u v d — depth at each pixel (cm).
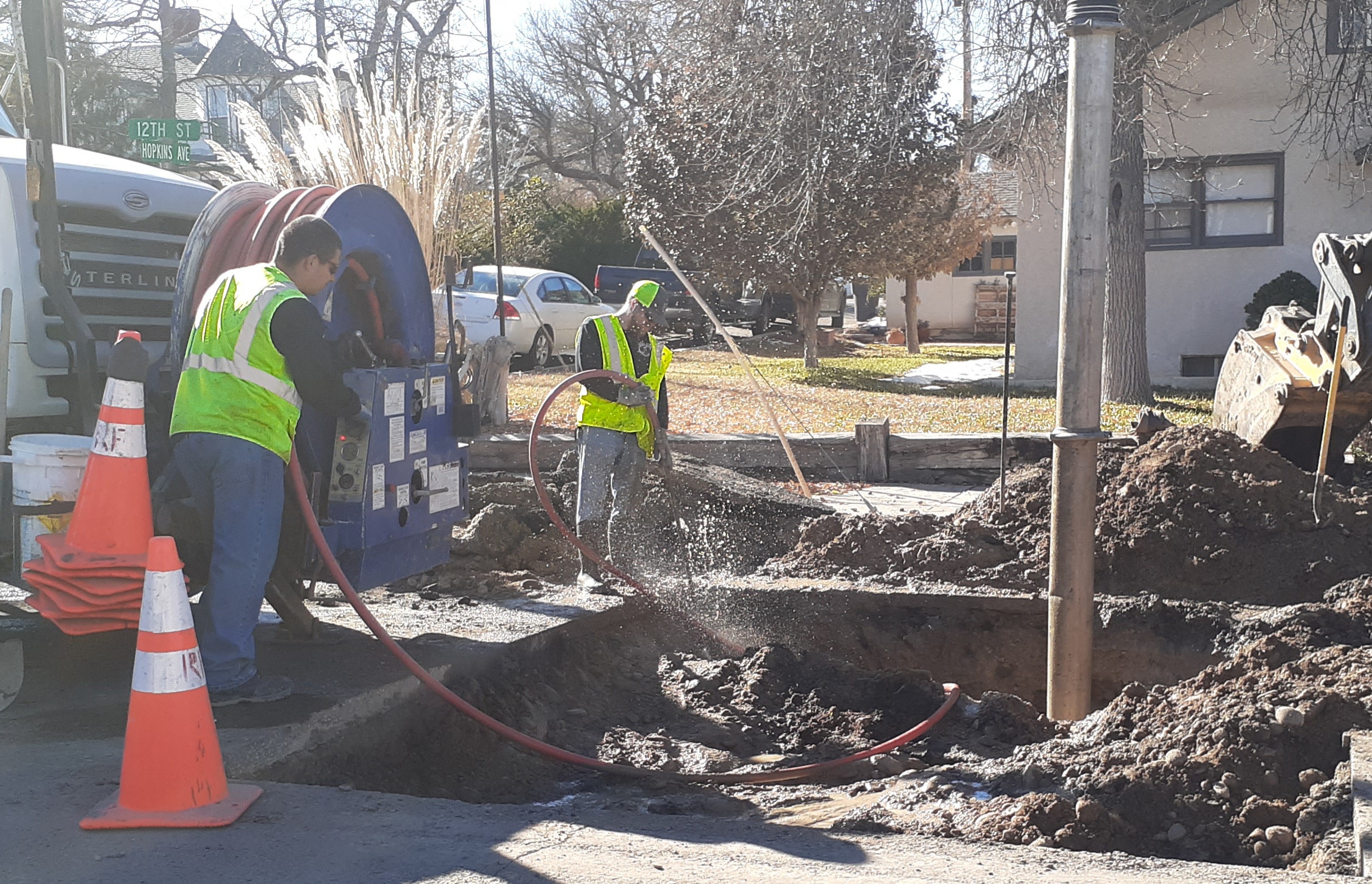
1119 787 409
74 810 345
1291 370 849
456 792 471
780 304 3512
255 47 3375
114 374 412
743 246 2122
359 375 496
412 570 555
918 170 2012
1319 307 807
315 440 506
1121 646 664
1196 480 742
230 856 317
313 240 463
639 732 560
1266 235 1880
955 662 691
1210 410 1550
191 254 500
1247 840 380
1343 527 719
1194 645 650
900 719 571
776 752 554
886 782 452
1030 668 685
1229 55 1842
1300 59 1680
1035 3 1377
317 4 3306
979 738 542
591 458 693
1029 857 326
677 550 780
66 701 446
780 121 1570
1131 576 713
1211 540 714
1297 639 583
